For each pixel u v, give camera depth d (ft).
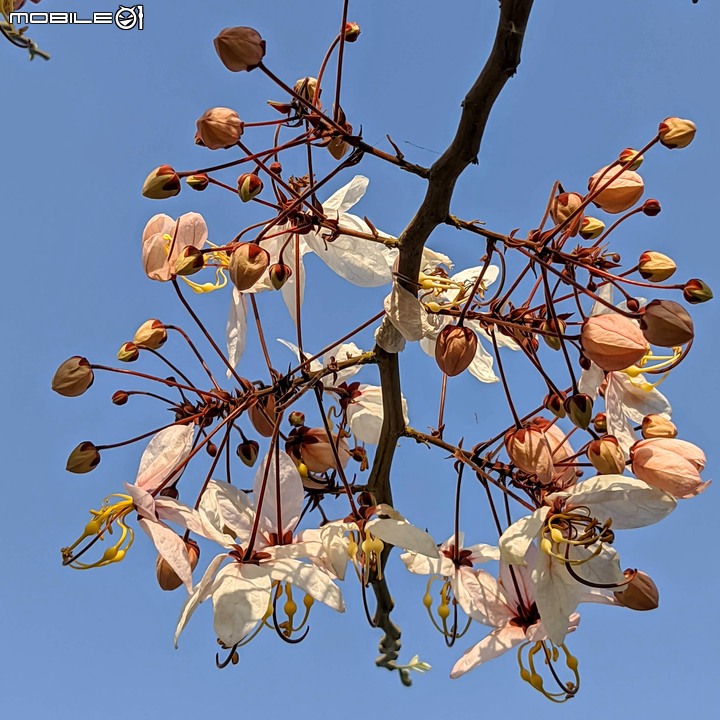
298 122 1.21
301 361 1.31
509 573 1.25
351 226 1.31
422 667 1.47
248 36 1.17
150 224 1.32
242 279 1.21
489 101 1.13
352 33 1.23
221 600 1.16
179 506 1.22
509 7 1.08
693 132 1.24
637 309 1.24
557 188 1.28
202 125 1.19
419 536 1.18
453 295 1.37
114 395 1.31
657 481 1.20
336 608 1.16
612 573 1.21
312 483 1.31
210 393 1.29
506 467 1.26
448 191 1.18
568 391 1.33
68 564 1.20
